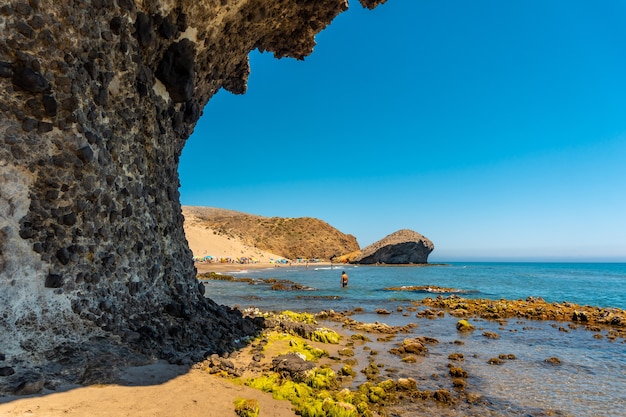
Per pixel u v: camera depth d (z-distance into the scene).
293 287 32.94
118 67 8.06
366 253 95.56
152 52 9.25
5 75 5.74
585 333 15.20
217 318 10.91
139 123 8.98
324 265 89.94
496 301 24.91
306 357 9.59
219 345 9.09
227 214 171.62
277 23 14.35
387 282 42.53
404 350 11.55
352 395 7.39
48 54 6.24
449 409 7.38
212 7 10.42
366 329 15.07
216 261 76.19
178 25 9.65
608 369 10.32
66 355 5.95
